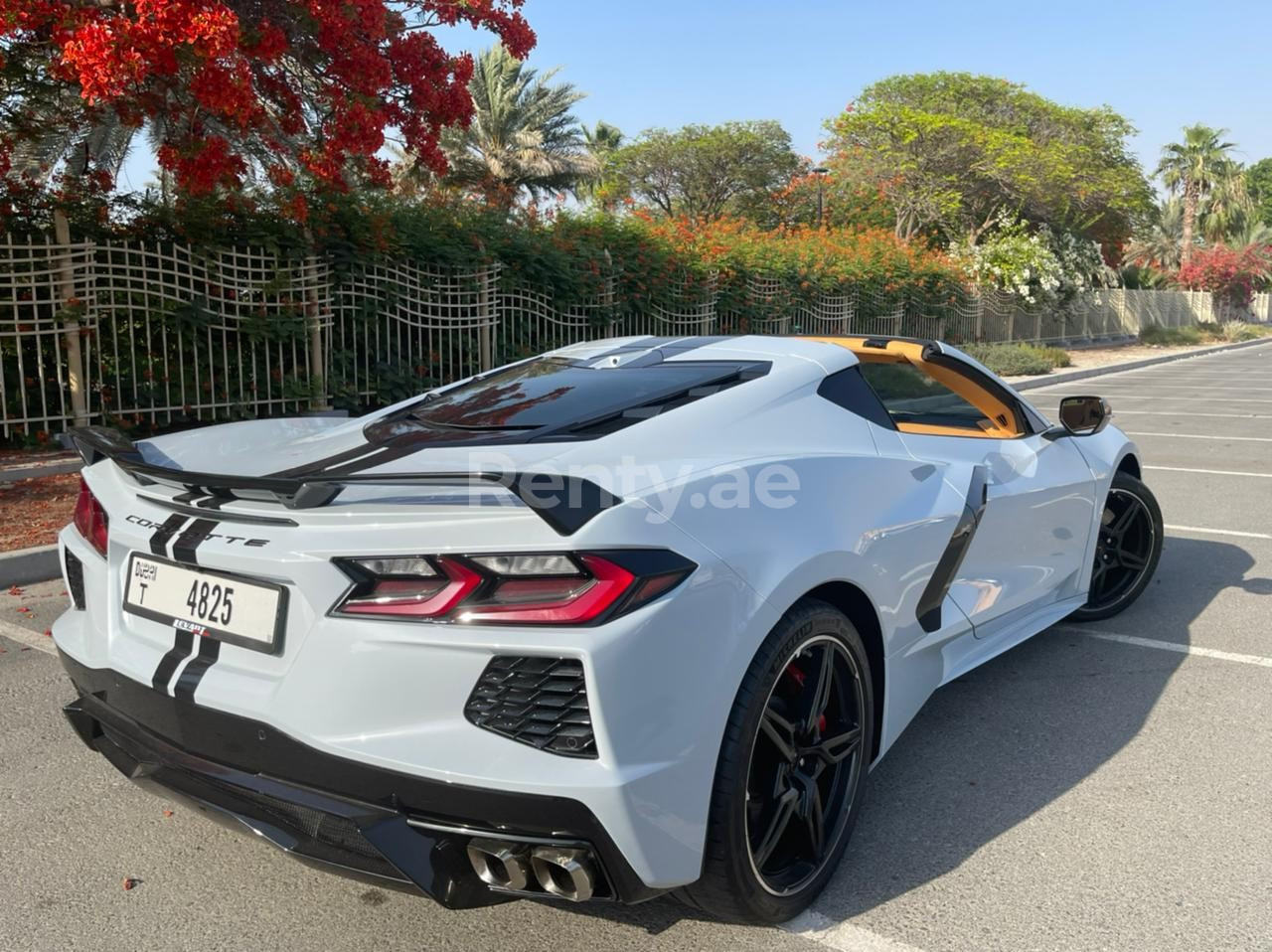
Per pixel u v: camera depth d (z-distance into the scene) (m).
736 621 2.13
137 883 2.58
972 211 30.58
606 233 12.84
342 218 9.69
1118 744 3.38
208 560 2.18
